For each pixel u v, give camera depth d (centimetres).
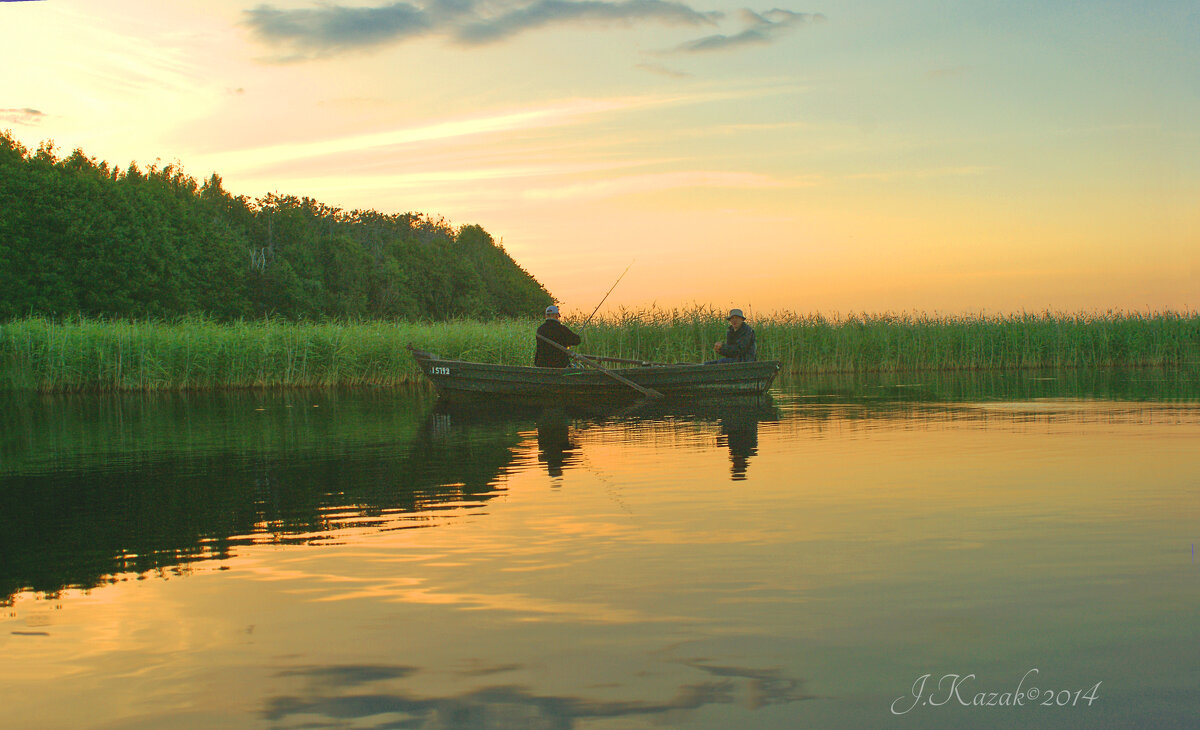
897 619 349
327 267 6462
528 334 2516
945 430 1009
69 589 407
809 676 297
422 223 9919
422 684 296
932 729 261
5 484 706
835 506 566
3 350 2152
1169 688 286
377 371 2438
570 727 264
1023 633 332
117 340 2242
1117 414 1168
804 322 2759
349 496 632
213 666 313
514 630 344
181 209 5284
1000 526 501
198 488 675
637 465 766
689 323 2622
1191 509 540
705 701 280
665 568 424
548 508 576
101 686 298
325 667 311
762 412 1312
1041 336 2811
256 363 2348
